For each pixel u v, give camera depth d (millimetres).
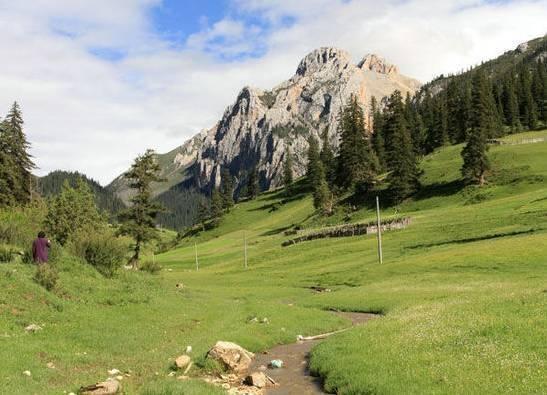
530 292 27109
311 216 164125
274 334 27109
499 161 135375
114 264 39875
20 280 25656
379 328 22969
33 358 16922
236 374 19312
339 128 167125
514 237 65750
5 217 41781
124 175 72625
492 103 177250
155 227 73562
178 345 22609
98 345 20562
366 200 146125
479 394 12859
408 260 65375
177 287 48312
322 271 73188
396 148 136375
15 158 72500
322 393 16328
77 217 77312
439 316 23062
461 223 88625
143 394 14453
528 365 14562
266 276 77312
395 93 172625
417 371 15273
